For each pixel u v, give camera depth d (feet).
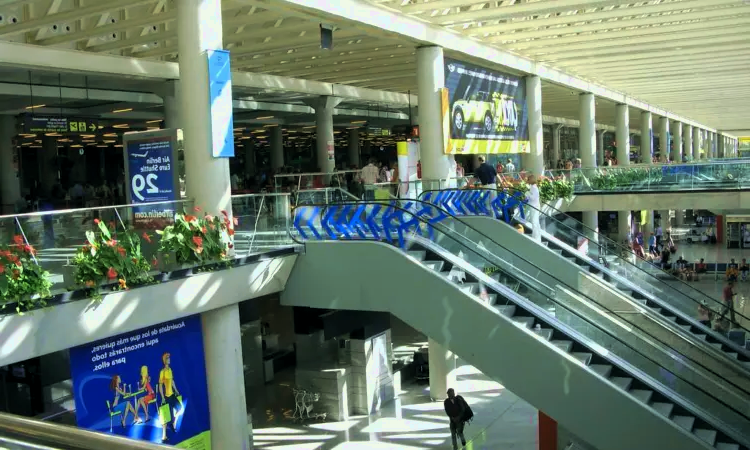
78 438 4.94
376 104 110.42
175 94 67.62
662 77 96.27
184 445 35.01
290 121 125.70
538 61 77.10
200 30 34.40
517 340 35.27
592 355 36.50
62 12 45.75
